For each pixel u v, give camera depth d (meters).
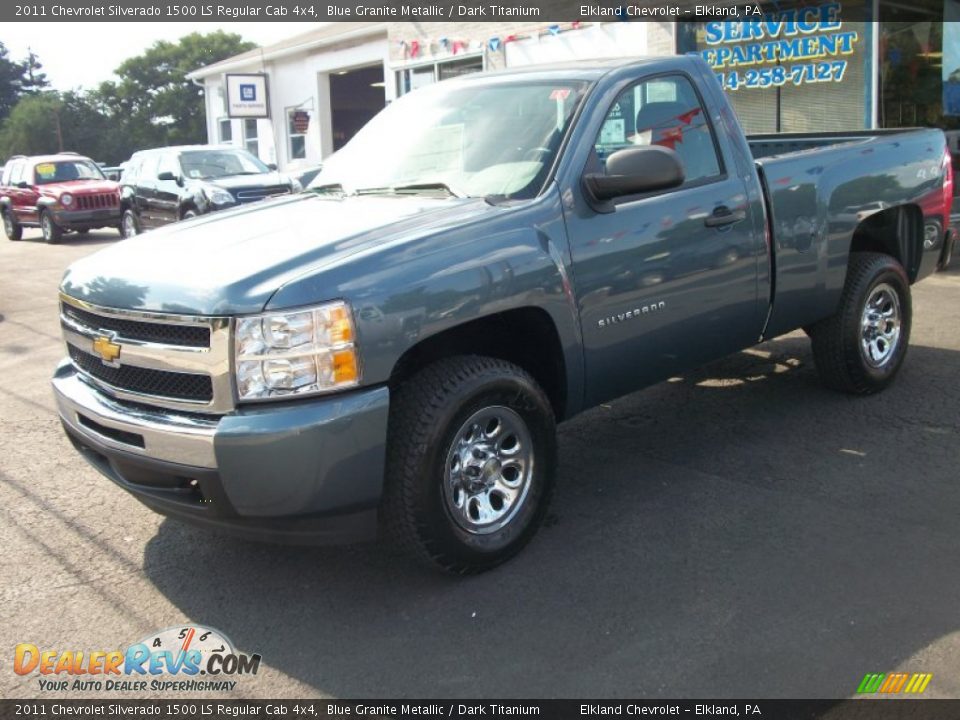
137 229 17.80
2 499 4.91
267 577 3.99
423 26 18.33
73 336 4.05
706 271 4.66
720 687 3.07
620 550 4.06
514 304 3.81
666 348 4.58
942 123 13.13
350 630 3.54
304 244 3.71
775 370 6.67
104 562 4.17
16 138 83.75
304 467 3.32
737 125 5.01
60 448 5.73
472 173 4.39
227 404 3.38
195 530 4.48
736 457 5.08
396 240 3.66
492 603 3.68
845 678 3.09
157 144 83.06
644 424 5.72
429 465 3.59
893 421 5.50
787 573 3.79
